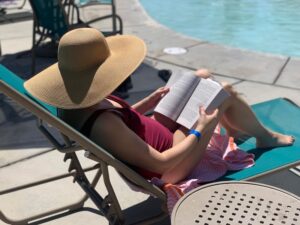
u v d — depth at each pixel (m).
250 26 9.27
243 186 2.18
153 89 5.38
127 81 5.30
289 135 3.32
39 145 4.20
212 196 2.11
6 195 3.48
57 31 5.89
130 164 2.46
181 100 2.77
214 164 2.80
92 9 9.56
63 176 2.96
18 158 4.00
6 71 2.79
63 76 2.39
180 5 10.88
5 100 5.19
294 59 6.38
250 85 5.47
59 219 3.21
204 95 2.73
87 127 2.39
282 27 9.20
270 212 2.00
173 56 6.52
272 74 5.81
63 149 2.51
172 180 2.66
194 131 2.59
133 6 9.88
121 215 2.52
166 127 2.85
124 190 3.50
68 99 2.34
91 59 2.35
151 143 2.61
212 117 2.64
